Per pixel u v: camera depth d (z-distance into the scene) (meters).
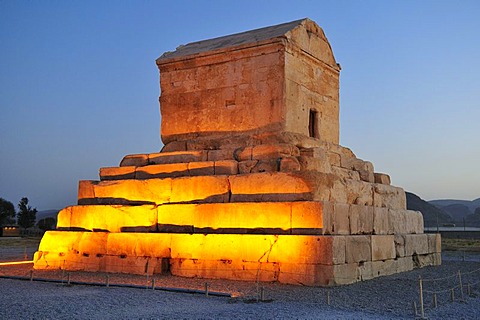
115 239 15.66
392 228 17.05
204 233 14.70
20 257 22.08
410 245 17.66
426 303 11.14
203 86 17.36
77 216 16.83
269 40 16.14
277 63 16.14
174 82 17.89
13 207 65.56
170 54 18.34
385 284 13.54
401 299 11.44
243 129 16.53
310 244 12.96
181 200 15.59
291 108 16.27
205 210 14.84
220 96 17.00
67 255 16.41
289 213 13.67
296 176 14.14
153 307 9.91
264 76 16.31
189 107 17.53
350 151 18.84
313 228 13.34
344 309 10.09
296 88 16.59
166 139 17.86
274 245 13.39
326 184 14.45
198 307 9.98
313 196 13.91
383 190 17.86
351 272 13.68
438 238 19.86
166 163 16.88
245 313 9.35
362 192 16.56
